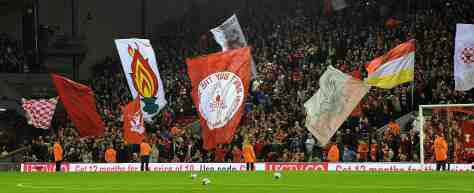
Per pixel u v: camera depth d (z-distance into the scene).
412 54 39.25
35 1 63.31
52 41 64.62
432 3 60.47
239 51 38.41
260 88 50.91
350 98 39.38
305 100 48.06
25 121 58.06
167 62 61.78
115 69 63.53
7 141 53.62
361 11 61.47
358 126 44.62
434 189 23.02
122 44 40.06
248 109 48.41
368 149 42.03
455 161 40.72
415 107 46.94
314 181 27.77
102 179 31.39
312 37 58.03
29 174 37.78
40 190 24.81
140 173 37.47
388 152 41.44
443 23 55.25
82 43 63.88
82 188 25.52
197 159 44.47
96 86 60.25
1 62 60.66
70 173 38.62
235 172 36.88
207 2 70.88
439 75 47.91
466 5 57.53
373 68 39.47
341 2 62.22
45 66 64.88
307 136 43.50
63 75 64.88
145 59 40.06
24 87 60.84
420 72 48.50
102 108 55.88
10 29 64.88
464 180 27.95
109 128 49.47
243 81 38.34
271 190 23.09
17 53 61.94
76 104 41.62
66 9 67.56
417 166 39.53
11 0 62.62
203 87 38.66
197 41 66.69
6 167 45.06
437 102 45.78
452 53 50.78
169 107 52.22
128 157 45.38
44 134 55.50
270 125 45.12
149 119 41.62
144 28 66.94
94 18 68.38
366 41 54.94
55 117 58.81
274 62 54.81
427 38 52.97
